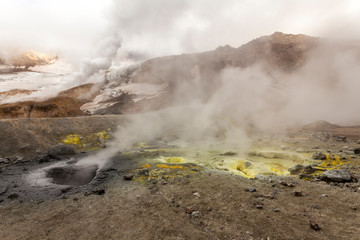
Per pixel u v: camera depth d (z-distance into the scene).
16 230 7.86
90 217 8.49
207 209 8.60
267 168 16.67
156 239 6.70
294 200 9.21
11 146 21.03
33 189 12.48
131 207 9.16
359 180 11.15
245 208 8.58
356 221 7.25
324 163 15.14
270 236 6.55
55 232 7.57
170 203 9.40
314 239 6.33
